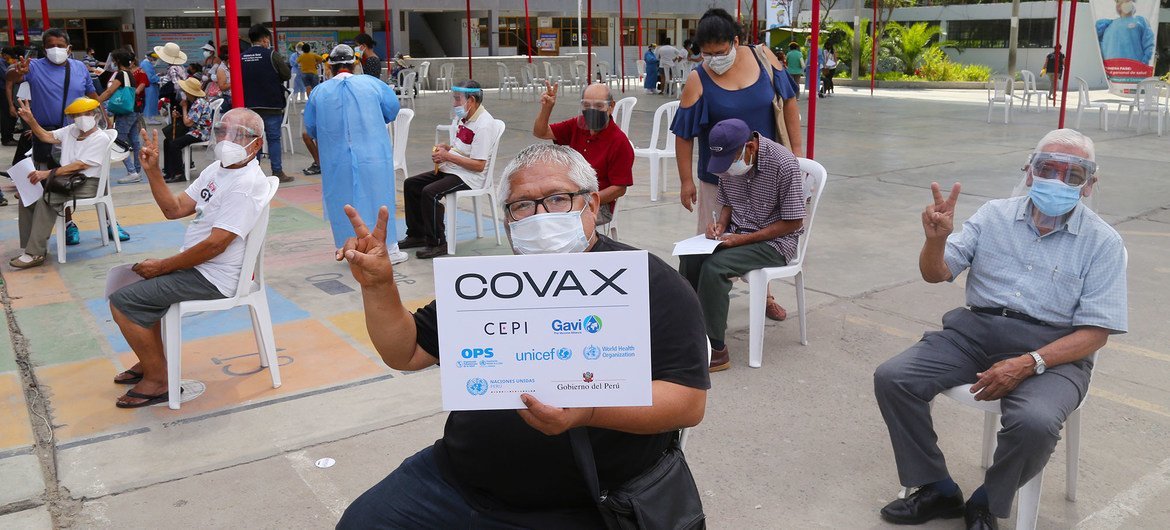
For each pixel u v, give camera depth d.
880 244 7.21
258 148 4.22
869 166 11.24
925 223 3.13
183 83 10.42
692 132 5.20
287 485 3.49
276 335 5.20
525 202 2.06
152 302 4.07
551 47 37.56
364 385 4.46
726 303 4.57
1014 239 3.20
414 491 2.19
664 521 2.04
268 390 4.40
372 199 6.41
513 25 36.47
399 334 2.08
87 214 8.70
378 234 2.03
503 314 1.78
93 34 28.67
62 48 8.38
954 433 3.93
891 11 32.72
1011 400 2.95
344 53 6.41
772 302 5.40
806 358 4.81
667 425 1.93
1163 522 3.20
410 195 7.10
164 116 18.98
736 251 4.57
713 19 4.92
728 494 3.42
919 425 3.16
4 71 13.50
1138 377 4.47
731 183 4.77
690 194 5.37
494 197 7.14
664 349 1.97
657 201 9.23
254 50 10.03
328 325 5.36
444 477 2.19
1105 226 3.06
